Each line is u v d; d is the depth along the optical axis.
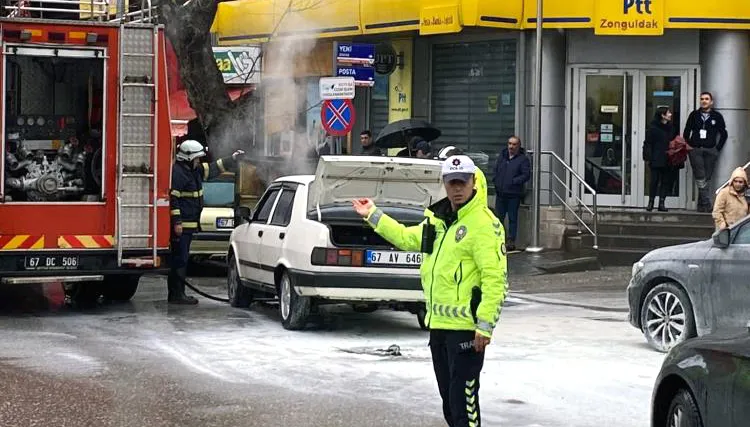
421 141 18.73
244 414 8.45
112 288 14.83
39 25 12.88
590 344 12.09
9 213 12.89
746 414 5.98
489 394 9.27
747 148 21.58
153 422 8.18
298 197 12.76
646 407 8.88
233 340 11.83
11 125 13.18
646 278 11.84
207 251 17.88
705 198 21.25
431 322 6.98
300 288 12.15
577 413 8.65
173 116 21.58
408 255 11.92
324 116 19.09
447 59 23.77
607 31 21.03
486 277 6.77
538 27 20.08
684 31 21.80
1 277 12.89
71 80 13.42
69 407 8.64
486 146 23.16
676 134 21.52
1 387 9.35
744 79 21.56
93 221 13.23
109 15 14.38
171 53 20.14
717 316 11.04
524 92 22.09
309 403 8.85
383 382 9.70
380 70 24.41
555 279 18.62
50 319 13.24
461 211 6.88
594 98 22.20
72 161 13.35
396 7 22.36
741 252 10.80
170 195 13.82
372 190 12.55
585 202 22.25
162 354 10.93
